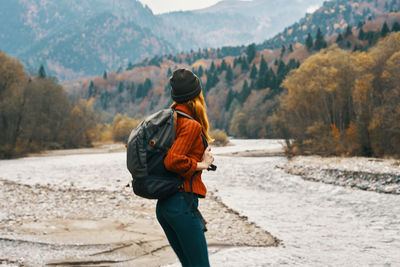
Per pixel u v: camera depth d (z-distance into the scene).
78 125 51.22
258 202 9.69
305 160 19.11
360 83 22.47
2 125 36.22
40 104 43.28
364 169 13.53
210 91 186.88
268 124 84.56
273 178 14.74
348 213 8.12
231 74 199.75
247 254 4.50
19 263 3.85
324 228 6.56
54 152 40.53
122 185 12.07
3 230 5.32
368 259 4.30
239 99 135.50
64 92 51.06
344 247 5.05
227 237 5.79
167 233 2.19
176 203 2.02
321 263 4.08
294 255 4.47
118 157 28.86
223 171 17.44
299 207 8.95
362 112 20.41
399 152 17.95
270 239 5.71
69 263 3.95
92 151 42.28
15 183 12.47
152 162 2.00
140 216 7.22
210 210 8.47
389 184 11.19
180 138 2.02
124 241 5.01
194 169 2.00
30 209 7.48
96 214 7.24
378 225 6.73
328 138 23.08
